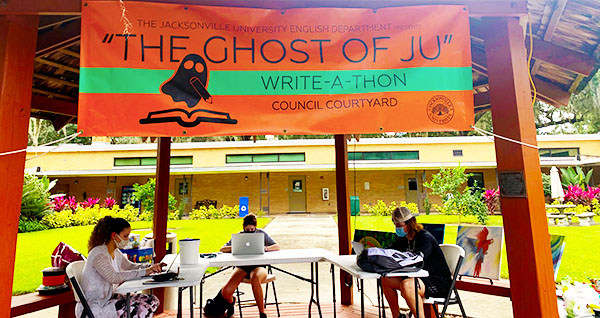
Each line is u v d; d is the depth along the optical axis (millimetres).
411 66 2680
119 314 2541
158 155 4508
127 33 2527
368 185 21000
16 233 2156
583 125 25953
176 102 2527
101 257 2539
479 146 19781
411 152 20234
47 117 4621
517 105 2541
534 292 2352
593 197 15477
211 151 20562
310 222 15469
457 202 12336
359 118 2631
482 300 4684
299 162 20359
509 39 2648
